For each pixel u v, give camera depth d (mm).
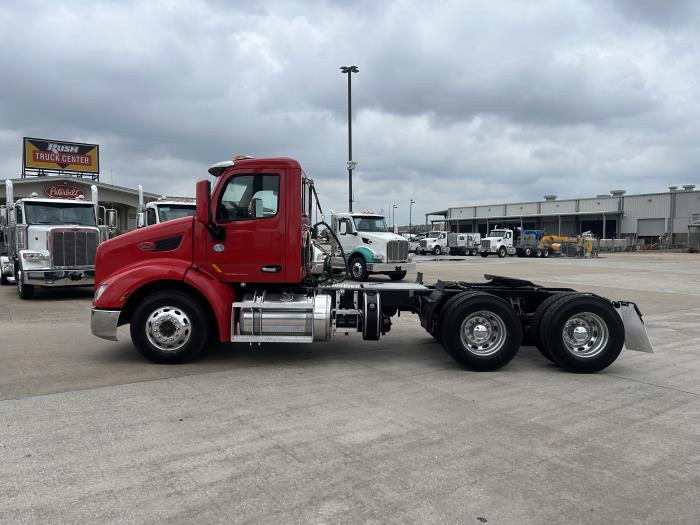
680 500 3469
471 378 6477
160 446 4242
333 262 8625
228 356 7492
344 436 4504
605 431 4703
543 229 79125
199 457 4043
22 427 4621
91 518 3158
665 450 4293
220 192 6973
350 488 3574
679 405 5477
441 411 5195
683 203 64812
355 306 7352
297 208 6953
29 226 13945
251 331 6883
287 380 6262
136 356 7387
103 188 33812
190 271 6852
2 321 10492
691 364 7355
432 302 7043
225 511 3262
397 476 3762
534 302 7430
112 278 6859
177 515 3207
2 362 6980
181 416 4953
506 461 4043
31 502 3342
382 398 5590
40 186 31281
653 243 66188
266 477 3723
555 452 4227
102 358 7250
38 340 8477
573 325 6801
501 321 6754
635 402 5566
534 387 6113
